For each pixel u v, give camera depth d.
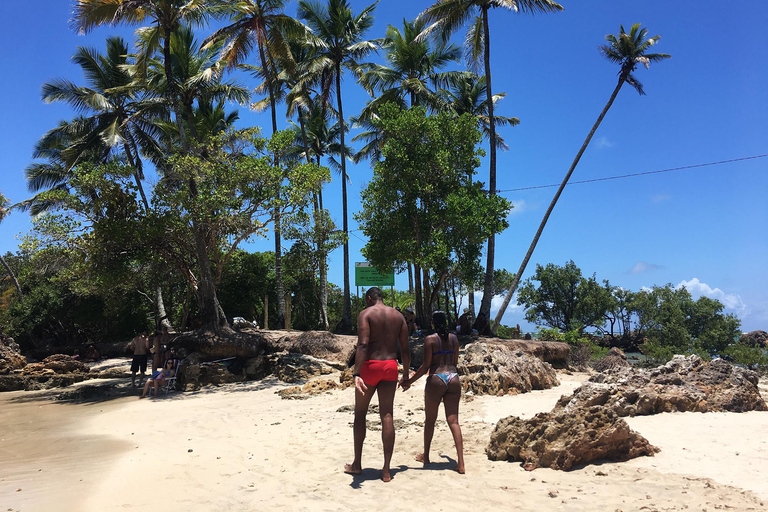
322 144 36.22
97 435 8.95
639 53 23.14
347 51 26.14
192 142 17.83
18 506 5.02
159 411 11.28
